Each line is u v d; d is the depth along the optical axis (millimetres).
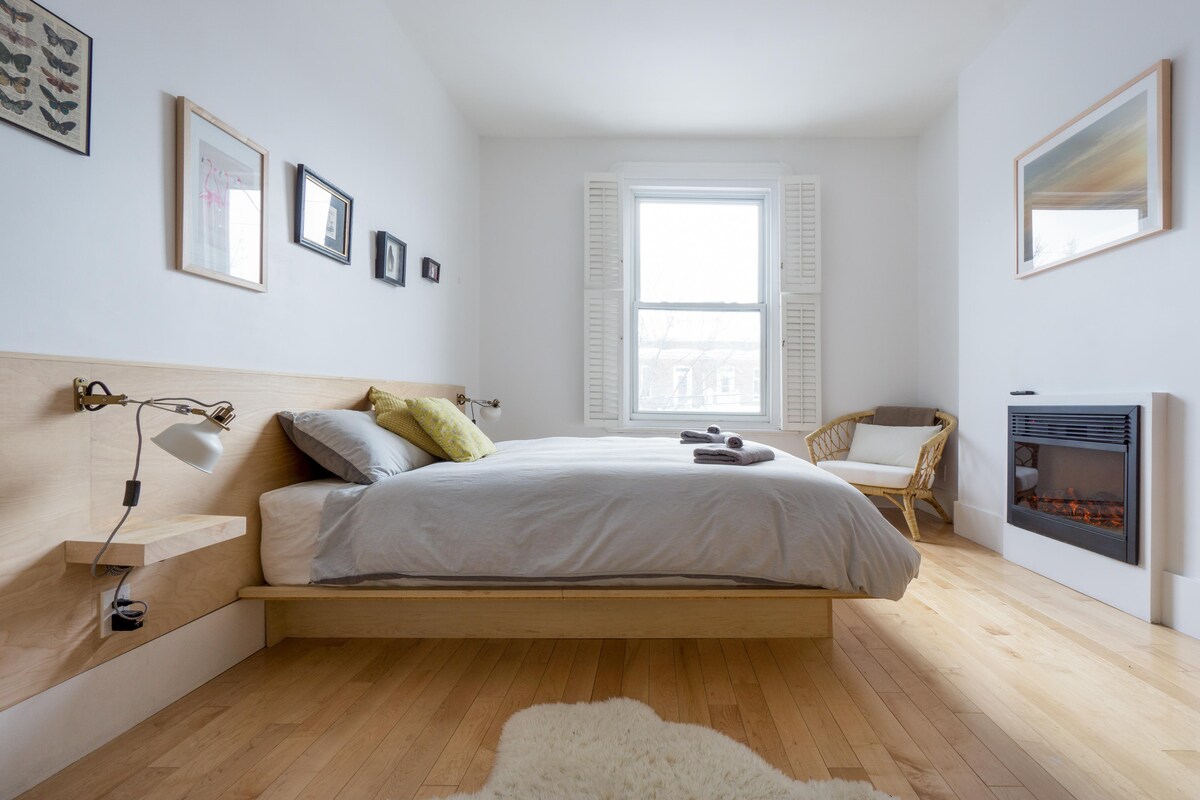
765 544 1896
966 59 3521
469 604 2137
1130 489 2326
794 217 4473
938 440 3680
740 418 4688
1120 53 2439
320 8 2438
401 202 3227
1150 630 2195
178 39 1706
